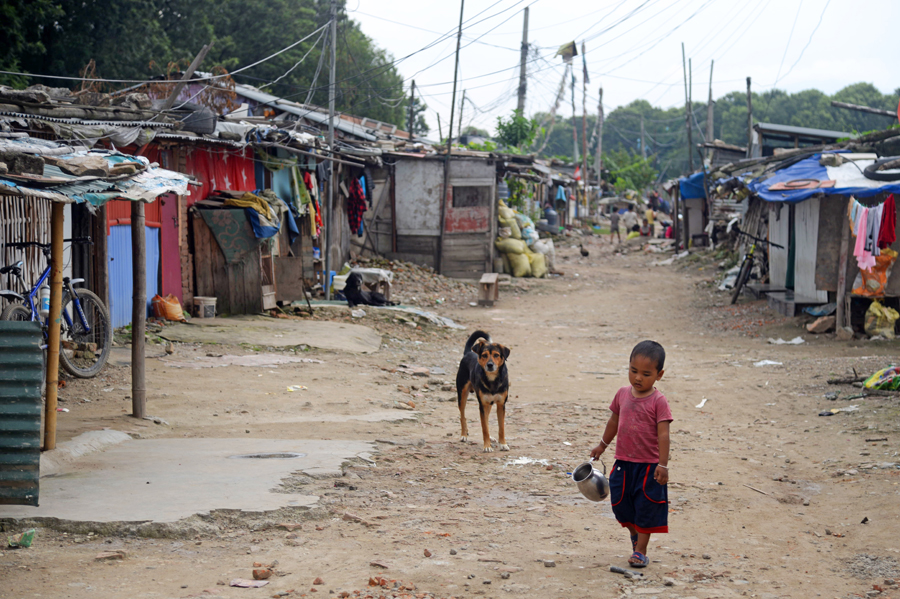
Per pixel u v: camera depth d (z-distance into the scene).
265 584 3.94
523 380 12.43
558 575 4.19
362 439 7.70
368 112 48.00
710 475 6.83
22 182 5.49
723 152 34.66
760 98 107.19
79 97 11.30
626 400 4.56
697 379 12.26
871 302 15.98
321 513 5.23
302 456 6.68
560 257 36.09
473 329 18.27
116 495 5.29
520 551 4.63
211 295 15.41
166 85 14.04
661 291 25.22
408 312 17.89
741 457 7.58
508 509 5.62
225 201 15.33
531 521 5.32
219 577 4.04
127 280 12.91
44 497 5.20
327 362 12.36
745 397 10.81
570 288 25.92
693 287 25.61
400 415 9.04
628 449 4.49
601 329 18.61
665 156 120.69
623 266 33.12
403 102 52.81
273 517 5.06
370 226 26.70
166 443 7.09
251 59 39.94
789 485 6.54
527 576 4.16
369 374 11.73
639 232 47.47
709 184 33.69
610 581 4.12
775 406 10.11
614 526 5.28
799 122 94.38
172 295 14.16
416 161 26.44
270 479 5.82
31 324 4.87
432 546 4.67
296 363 11.98
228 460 6.45
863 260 14.88
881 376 10.13
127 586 3.87
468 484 6.34
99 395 8.89
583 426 8.97
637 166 79.69
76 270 11.55
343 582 3.99
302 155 19.70
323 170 20.95
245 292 15.52
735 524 5.41
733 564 4.53
